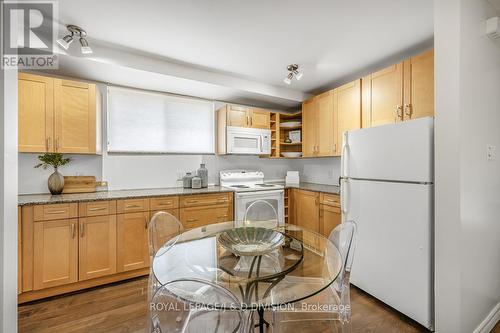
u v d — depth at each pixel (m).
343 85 3.04
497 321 1.79
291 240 1.73
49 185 2.42
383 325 1.74
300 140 3.95
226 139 3.31
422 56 2.17
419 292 1.69
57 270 2.08
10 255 1.18
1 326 1.12
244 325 0.97
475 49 1.54
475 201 1.55
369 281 2.06
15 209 1.22
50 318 1.82
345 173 2.30
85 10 1.72
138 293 2.19
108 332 1.67
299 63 2.63
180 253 1.48
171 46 2.26
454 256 1.46
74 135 2.37
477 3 1.57
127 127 2.95
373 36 2.10
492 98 1.72
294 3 1.67
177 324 1.24
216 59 2.53
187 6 1.69
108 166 2.83
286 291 1.09
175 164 3.28
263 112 3.66
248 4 1.68
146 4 1.67
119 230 2.36
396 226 1.85
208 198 2.90
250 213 3.13
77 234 2.16
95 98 2.47
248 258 1.40
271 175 4.12
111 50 2.29
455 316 1.46
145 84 2.88
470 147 1.51
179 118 3.30
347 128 2.93
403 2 1.66
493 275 1.77
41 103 2.22
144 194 2.54
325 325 1.65
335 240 1.68
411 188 1.75
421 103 2.17
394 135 1.88
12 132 1.19
